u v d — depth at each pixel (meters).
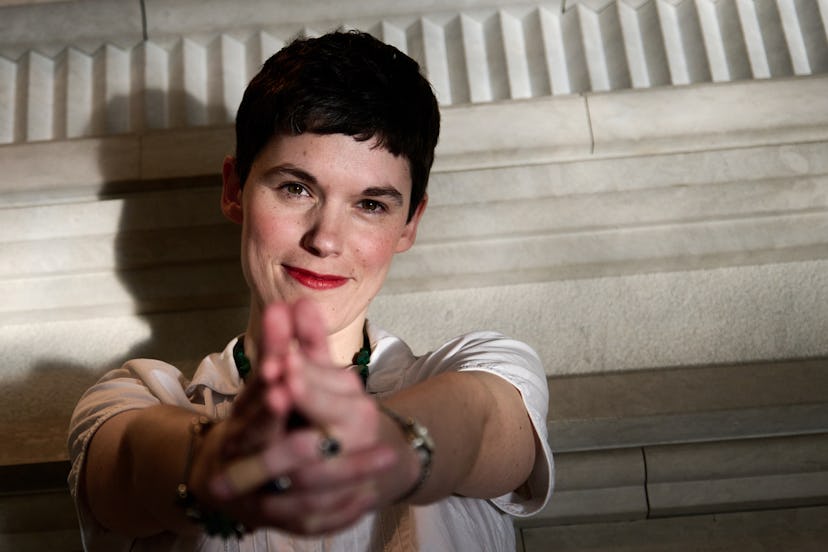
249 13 2.03
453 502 1.14
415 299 1.90
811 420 1.73
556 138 1.88
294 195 1.18
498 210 1.84
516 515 1.17
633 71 1.98
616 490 1.72
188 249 1.84
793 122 1.87
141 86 2.00
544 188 1.85
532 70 2.01
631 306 1.88
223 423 0.84
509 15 2.05
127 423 1.07
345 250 1.18
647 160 1.87
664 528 1.75
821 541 1.73
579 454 1.72
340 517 0.63
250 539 1.07
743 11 2.02
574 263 1.87
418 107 1.21
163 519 0.97
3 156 1.90
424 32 2.03
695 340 1.85
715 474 1.71
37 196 1.91
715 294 1.88
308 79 1.16
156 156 1.90
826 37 1.98
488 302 1.89
